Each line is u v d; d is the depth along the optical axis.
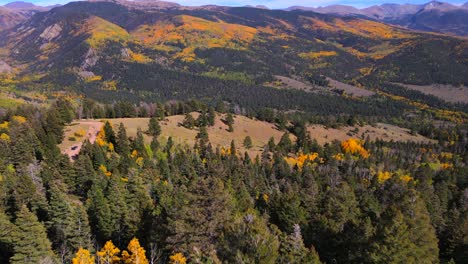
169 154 127.50
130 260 40.03
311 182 105.50
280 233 36.47
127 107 183.25
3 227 47.84
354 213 61.59
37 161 96.50
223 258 31.11
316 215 57.44
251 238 31.75
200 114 196.12
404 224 37.44
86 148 102.38
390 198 91.75
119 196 57.66
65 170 85.81
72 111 156.75
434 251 40.69
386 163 173.25
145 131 153.00
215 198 35.75
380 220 42.59
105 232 55.38
